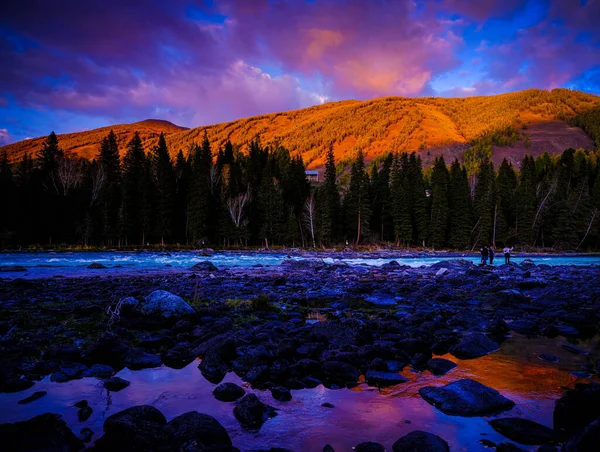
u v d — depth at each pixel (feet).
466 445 14.49
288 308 46.52
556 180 322.34
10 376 21.22
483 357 26.99
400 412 17.56
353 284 71.87
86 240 208.13
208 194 249.75
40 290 56.59
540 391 20.27
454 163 293.43
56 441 13.35
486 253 130.41
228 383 19.77
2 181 205.36
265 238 246.47
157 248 209.87
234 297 53.16
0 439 12.97
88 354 24.45
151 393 19.65
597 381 21.93
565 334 34.55
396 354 25.86
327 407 18.06
